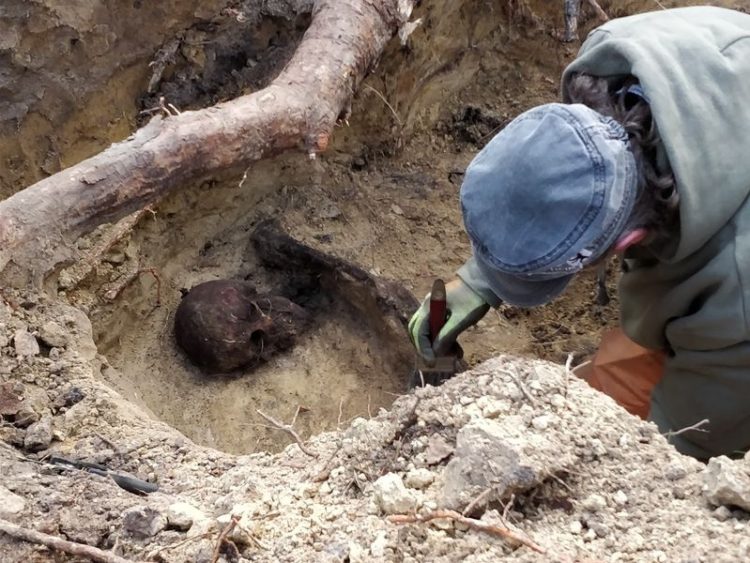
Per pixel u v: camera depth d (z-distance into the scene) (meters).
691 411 1.75
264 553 1.13
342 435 1.43
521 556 1.03
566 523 1.09
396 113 3.08
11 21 2.12
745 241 1.44
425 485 1.17
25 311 1.89
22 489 1.31
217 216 2.83
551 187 1.30
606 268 2.94
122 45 2.40
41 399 1.68
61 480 1.36
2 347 1.77
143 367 2.57
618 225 1.33
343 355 2.72
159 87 2.58
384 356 2.69
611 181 1.29
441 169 3.26
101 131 2.46
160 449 1.54
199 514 1.23
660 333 1.74
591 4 3.05
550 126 1.33
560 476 1.12
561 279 1.48
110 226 2.40
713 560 1.00
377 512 1.15
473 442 1.12
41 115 2.30
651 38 1.43
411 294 2.73
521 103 3.41
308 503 1.23
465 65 3.35
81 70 2.32
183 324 2.55
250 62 2.69
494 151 1.40
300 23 2.62
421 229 3.02
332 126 2.12
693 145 1.35
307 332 2.75
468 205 1.41
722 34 1.46
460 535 1.08
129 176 1.78
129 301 2.54
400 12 2.32
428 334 2.08
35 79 2.24
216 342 2.51
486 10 3.26
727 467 1.09
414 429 1.28
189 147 1.83
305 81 2.08
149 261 2.62
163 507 1.27
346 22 2.21
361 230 2.96
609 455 1.17
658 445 1.19
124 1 2.33
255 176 2.87
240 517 1.17
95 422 1.64
